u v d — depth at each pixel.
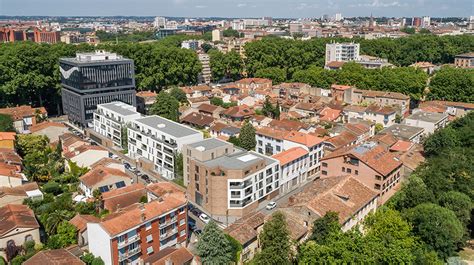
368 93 192.75
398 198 96.50
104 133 155.62
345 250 66.88
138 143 134.00
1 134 128.75
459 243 87.75
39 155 125.38
